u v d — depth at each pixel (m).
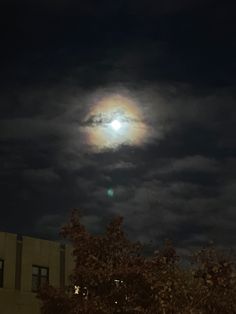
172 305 24.25
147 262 24.55
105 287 23.98
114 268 24.27
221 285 26.00
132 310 23.56
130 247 25.30
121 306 23.61
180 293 24.86
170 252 25.72
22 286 39.78
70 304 24.33
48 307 24.84
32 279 40.50
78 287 25.30
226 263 26.50
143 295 23.84
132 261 24.75
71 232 25.73
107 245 25.17
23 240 40.94
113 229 25.44
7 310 38.47
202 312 25.23
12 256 39.91
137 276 23.78
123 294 23.64
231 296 25.98
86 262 24.91
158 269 24.62
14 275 39.62
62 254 42.69
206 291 25.45
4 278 39.03
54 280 41.44
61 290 25.36
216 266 26.34
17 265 40.03
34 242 41.41
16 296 39.19
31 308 39.62
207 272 26.25
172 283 24.69
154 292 23.89
